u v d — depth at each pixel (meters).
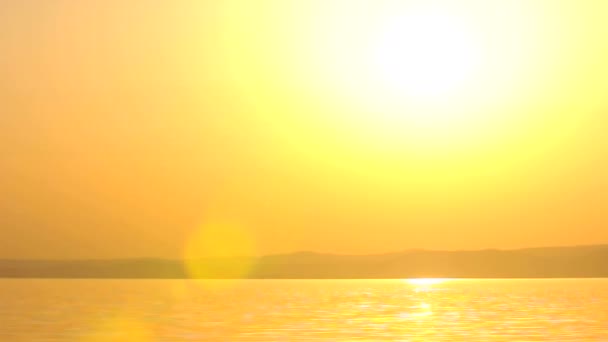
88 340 65.56
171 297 150.25
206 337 66.75
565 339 63.31
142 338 66.62
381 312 99.38
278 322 82.56
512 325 77.12
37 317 91.69
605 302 122.69
